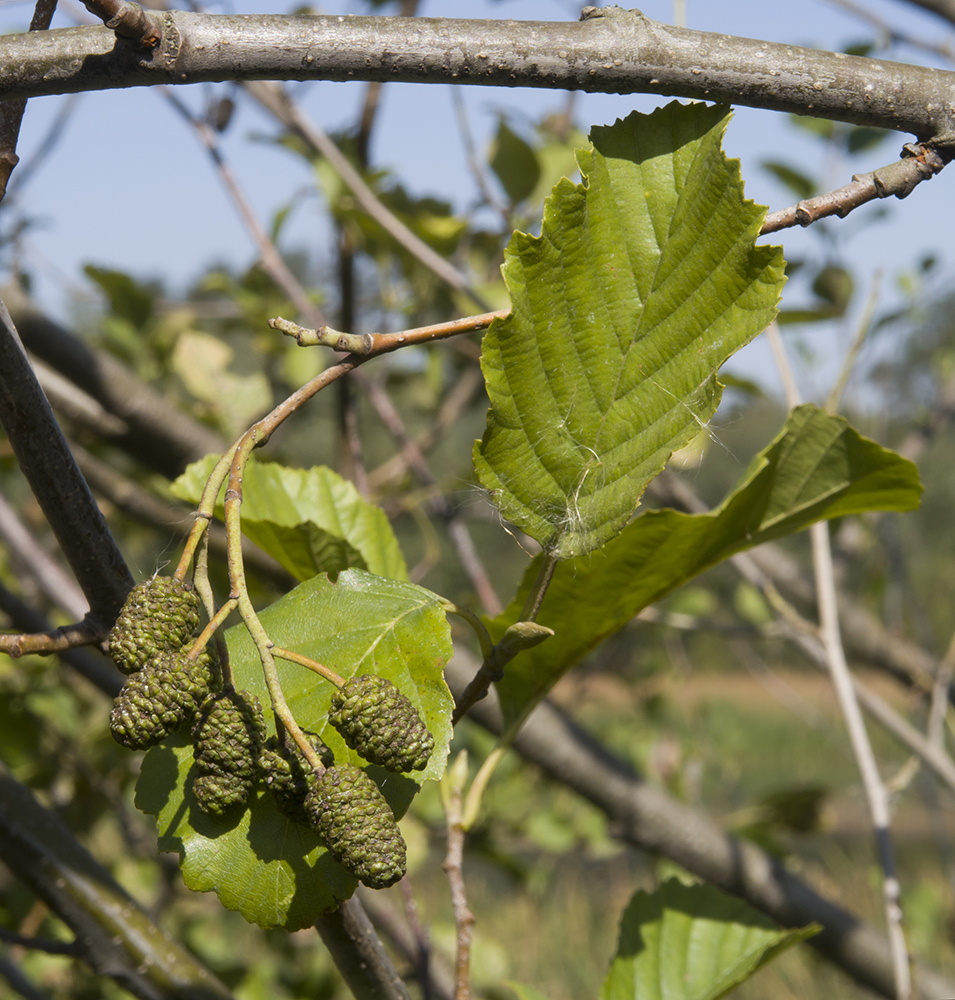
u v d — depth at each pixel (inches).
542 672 14.7
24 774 31.6
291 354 39.4
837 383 20.8
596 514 12.7
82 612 24.2
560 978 74.0
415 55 11.7
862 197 12.4
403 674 12.4
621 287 12.7
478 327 12.4
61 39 11.4
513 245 12.6
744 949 16.6
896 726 26.5
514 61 11.7
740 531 14.6
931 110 12.1
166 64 11.4
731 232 12.5
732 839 27.8
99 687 19.8
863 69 12.1
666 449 12.6
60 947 14.3
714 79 11.9
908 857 102.8
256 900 11.9
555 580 14.4
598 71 11.9
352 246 29.0
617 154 12.8
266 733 11.7
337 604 12.7
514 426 12.7
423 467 31.9
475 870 92.7
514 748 26.7
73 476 12.2
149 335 40.9
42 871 14.2
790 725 197.2
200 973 14.6
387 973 13.4
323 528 16.1
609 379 12.8
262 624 12.8
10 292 29.6
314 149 30.3
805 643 30.2
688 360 12.6
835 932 27.0
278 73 11.6
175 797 12.1
